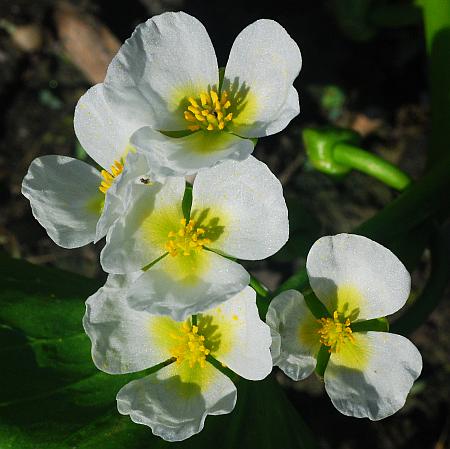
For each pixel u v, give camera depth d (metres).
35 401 0.19
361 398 0.18
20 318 0.20
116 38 0.28
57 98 0.29
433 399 0.26
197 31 0.18
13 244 0.27
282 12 0.29
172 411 0.18
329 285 0.18
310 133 0.22
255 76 0.18
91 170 0.19
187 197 0.18
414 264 0.21
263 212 0.17
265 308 0.18
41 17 0.28
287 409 0.20
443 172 0.21
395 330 0.20
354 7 0.27
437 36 0.23
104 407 0.19
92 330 0.18
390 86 0.29
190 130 0.18
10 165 0.28
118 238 0.17
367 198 0.28
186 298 0.17
